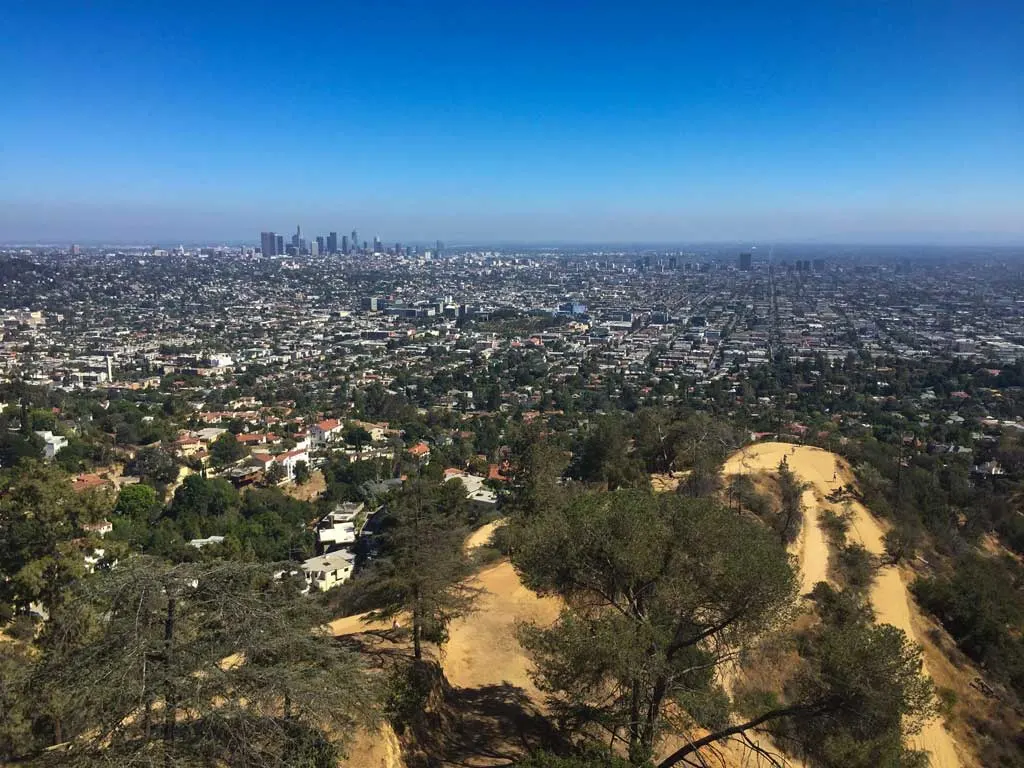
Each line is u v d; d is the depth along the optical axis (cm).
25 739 1728
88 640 1310
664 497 2048
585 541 1864
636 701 1811
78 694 1130
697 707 1827
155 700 1152
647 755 1670
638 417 7138
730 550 1783
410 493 2289
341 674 1420
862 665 1584
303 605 1636
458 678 2545
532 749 2042
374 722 1523
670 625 1812
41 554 2562
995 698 3366
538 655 1914
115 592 1192
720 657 1950
